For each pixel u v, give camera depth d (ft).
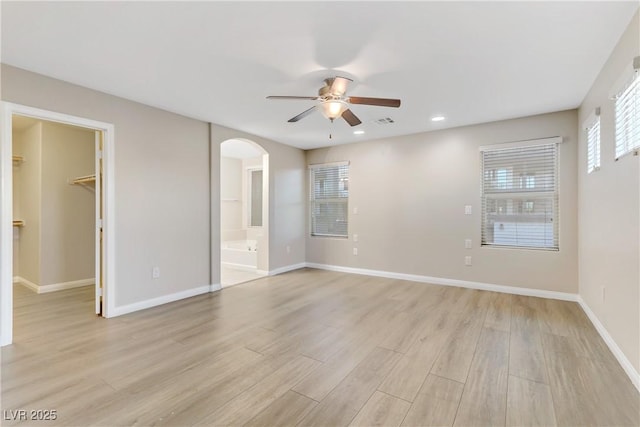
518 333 9.44
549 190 13.08
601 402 6.13
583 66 8.63
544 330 9.65
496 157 14.21
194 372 7.25
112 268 10.85
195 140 13.60
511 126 13.60
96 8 6.13
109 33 7.04
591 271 10.41
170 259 12.67
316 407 6.01
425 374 7.18
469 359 7.86
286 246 18.88
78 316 10.96
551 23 6.66
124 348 8.47
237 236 25.39
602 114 8.87
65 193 14.88
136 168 11.50
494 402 6.15
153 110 12.00
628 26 6.72
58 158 14.65
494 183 14.26
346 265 18.69
